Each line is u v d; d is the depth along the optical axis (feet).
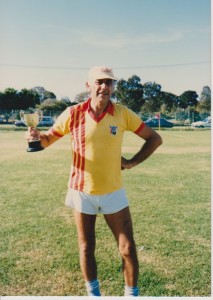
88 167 9.43
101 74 8.91
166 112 177.37
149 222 16.88
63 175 28.53
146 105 204.54
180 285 11.11
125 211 9.70
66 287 11.01
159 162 35.73
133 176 27.99
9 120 154.81
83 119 9.41
